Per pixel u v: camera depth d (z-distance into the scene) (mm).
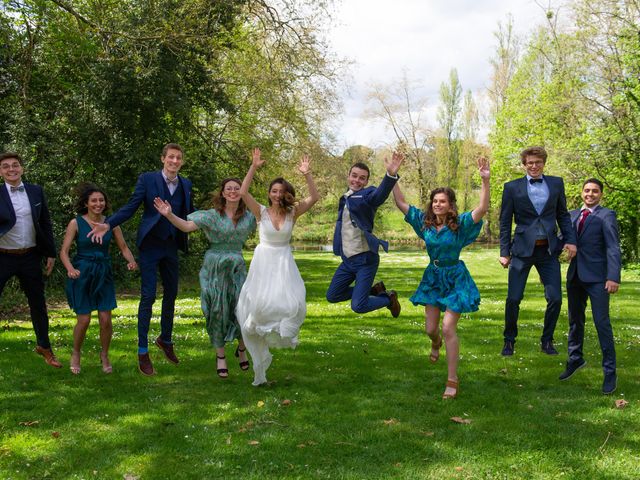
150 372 6246
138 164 17516
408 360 7219
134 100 17203
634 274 24672
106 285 6379
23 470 3979
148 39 16750
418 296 5875
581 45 23000
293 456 4254
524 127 33062
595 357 7418
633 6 21969
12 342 8008
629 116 22969
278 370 6695
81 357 7113
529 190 6793
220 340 6180
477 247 49344
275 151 24281
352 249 6367
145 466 4082
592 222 6129
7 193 6172
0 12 14766
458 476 3938
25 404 5316
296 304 5762
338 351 7707
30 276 6352
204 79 19453
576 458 4211
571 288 6277
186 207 6453
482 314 11398
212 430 4750
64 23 15969
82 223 6250
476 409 5301
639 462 4152
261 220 5867
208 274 6137
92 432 4684
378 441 4547
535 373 6578
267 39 21578
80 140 17266
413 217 5898
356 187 6387
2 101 15930
